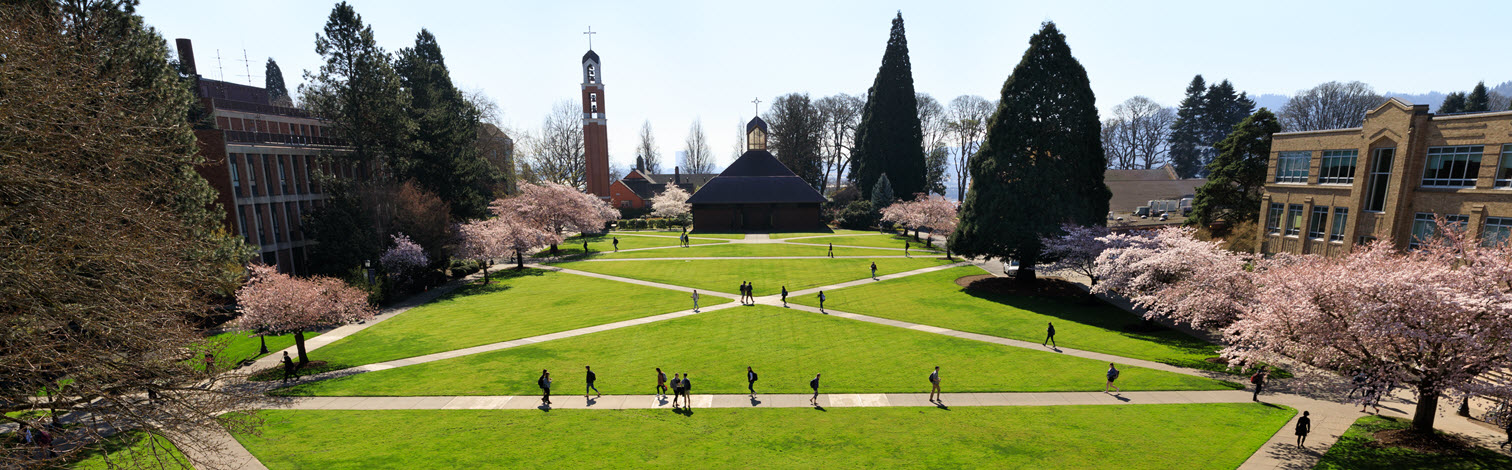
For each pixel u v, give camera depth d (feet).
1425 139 97.71
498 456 58.80
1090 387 77.66
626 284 154.10
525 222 195.42
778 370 85.71
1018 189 142.92
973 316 118.73
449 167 179.73
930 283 152.97
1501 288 53.47
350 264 138.10
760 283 153.99
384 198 151.94
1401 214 100.78
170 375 43.91
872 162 290.76
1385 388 56.49
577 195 223.92
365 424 66.90
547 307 128.47
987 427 65.31
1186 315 93.20
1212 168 159.53
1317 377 64.80
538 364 89.20
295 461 57.21
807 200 280.31
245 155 135.54
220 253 87.04
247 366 88.53
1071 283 147.43
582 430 65.51
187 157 73.67
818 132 358.23
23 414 50.57
